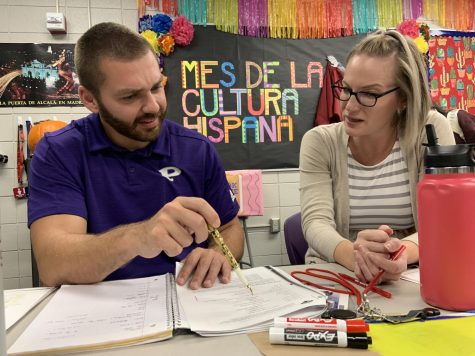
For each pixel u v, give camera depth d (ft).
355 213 3.94
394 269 2.38
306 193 3.96
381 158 3.89
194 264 2.63
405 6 9.89
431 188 1.95
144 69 3.13
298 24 9.46
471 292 1.92
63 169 3.28
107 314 1.98
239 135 9.30
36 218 3.03
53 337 1.72
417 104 3.48
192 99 9.07
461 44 10.23
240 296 2.19
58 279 2.58
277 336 1.61
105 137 3.50
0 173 8.43
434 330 1.70
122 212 3.42
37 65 8.55
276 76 9.43
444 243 1.93
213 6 9.10
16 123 8.49
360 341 1.55
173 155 3.70
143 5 8.84
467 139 6.32
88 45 3.18
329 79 9.43
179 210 2.13
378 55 3.34
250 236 9.41
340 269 2.86
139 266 3.24
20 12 8.48
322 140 4.04
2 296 1.23
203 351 1.59
